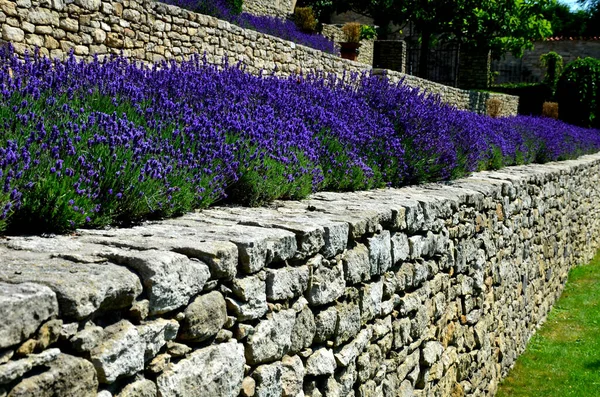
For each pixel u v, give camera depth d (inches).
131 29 340.8
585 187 466.3
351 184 187.3
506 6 877.2
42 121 117.3
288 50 472.1
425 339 161.8
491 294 230.4
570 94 1033.5
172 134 141.8
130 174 114.4
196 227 107.9
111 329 68.4
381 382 135.0
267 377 94.3
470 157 275.7
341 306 118.9
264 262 95.3
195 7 466.6
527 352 279.0
